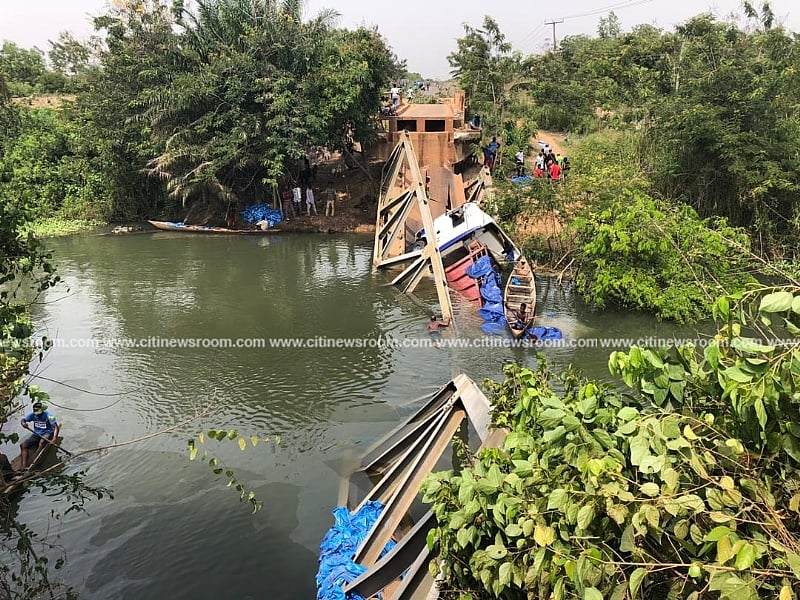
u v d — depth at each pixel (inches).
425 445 290.0
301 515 314.5
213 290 677.3
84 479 344.2
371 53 975.0
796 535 120.4
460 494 157.2
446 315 574.9
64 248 860.0
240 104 925.2
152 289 681.6
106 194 1040.8
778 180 623.8
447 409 312.7
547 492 143.6
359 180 1116.5
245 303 635.5
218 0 952.3
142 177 1019.3
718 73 683.4
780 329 460.8
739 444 127.3
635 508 127.6
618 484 128.0
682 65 855.1
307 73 950.4
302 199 1047.6
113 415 411.8
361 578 237.3
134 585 270.7
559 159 1000.9
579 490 139.3
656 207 604.4
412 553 229.5
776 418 127.6
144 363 492.7
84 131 1020.5
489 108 1211.2
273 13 943.7
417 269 667.4
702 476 121.6
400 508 270.7
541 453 160.6
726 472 131.3
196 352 514.3
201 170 909.2
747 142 653.9
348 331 560.7
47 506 323.3
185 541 296.7
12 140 1045.8
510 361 488.7
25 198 273.9
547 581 131.2
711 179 706.8
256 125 900.0
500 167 988.6
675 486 121.2
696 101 693.9
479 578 151.6
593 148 869.8
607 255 575.5
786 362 121.6
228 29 951.6
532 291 572.1
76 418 407.2
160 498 329.1
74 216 1011.3
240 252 845.2
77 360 497.0
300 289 682.2
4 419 265.6
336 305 630.5
